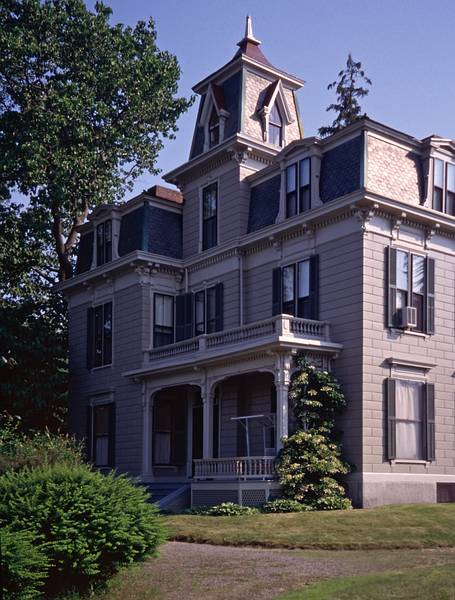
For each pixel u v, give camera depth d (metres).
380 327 23.41
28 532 11.46
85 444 32.56
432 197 25.17
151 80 35.56
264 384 26.66
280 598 11.17
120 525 12.41
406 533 17.17
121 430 30.78
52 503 12.07
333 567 13.66
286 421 22.81
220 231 29.44
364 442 22.53
